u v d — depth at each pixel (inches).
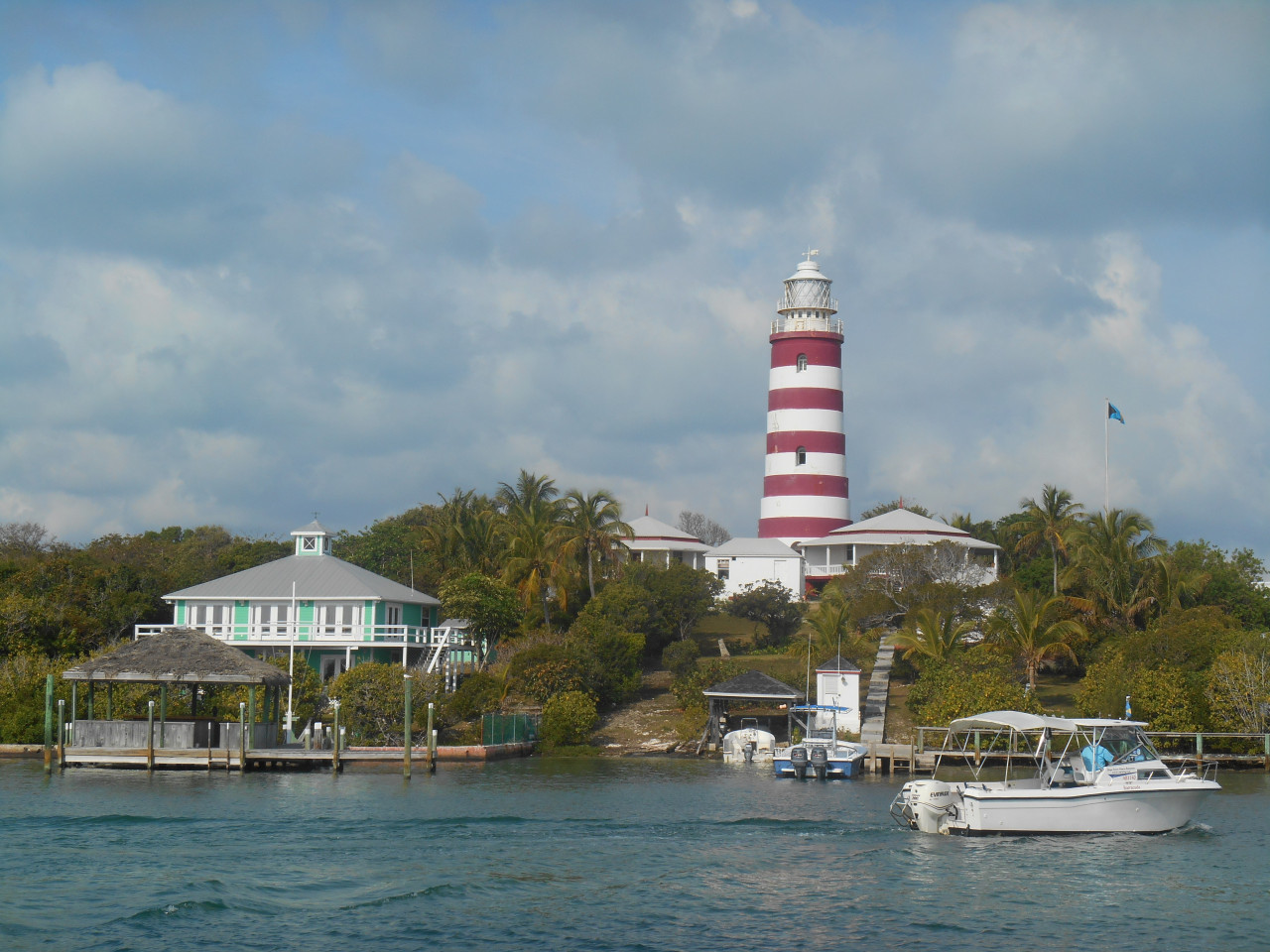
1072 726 1681.8
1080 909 1258.0
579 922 1203.9
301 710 2770.7
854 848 1546.5
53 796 1916.8
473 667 3253.0
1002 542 4724.4
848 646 3233.3
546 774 2332.7
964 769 2456.9
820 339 4621.1
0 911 1203.9
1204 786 1642.5
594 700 3011.8
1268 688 2524.6
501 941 1143.0
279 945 1123.9
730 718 2965.1
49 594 3312.0
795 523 4594.0
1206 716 2571.4
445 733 2755.9
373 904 1256.2
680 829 1654.8
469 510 4340.6
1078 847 1560.0
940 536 4382.4
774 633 3774.6
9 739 2628.0
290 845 1530.5
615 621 3385.8
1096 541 3533.5
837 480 4628.4
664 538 4795.8
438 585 3917.3
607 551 3727.9
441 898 1282.0
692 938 1157.7
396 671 2689.5
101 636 3292.3
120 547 4367.6
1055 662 3312.0
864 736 2659.9
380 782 2161.7
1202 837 1631.4
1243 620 3479.3
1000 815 1614.2
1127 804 1631.4
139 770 2314.2
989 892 1327.5
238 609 3361.2
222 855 1466.5
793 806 1884.8
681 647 3299.7
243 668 2357.3
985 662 2898.6
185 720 2412.6
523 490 4298.7
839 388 4670.3
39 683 2719.0
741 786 2154.3
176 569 4146.2
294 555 3506.4
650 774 2353.6
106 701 2625.5
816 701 2908.5
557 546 3654.0
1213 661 2706.7
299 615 3339.1
